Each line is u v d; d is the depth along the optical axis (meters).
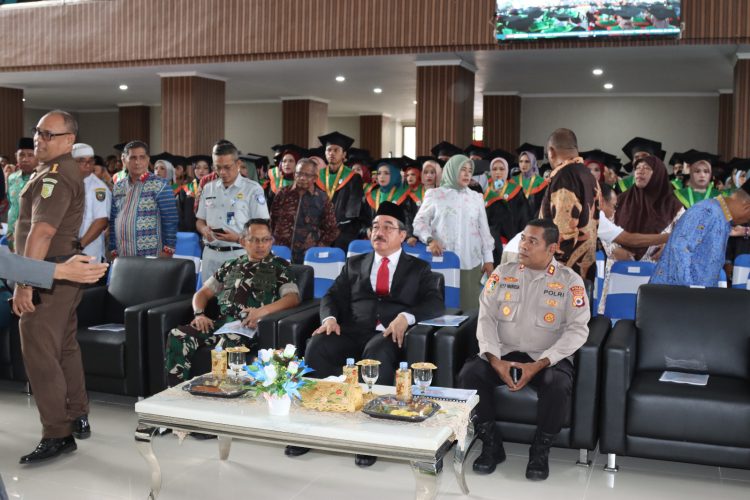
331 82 14.79
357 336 4.46
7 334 5.01
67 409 4.18
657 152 7.88
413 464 2.86
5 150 15.97
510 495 3.59
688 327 4.12
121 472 3.84
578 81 13.84
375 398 3.25
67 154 3.91
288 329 4.34
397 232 4.52
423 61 11.66
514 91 15.38
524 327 4.02
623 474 3.88
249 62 12.17
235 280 4.75
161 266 5.28
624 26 9.30
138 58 11.86
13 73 13.86
